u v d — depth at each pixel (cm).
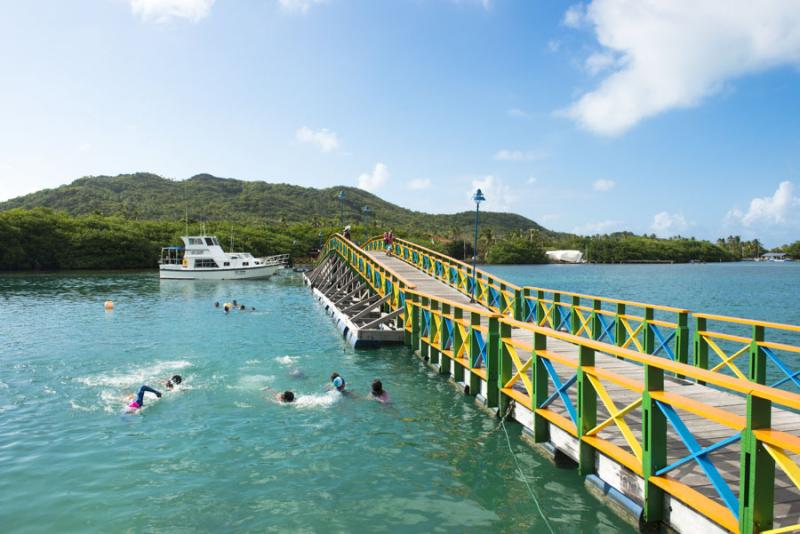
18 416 1007
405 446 830
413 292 1514
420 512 621
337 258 3741
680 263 18162
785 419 700
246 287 4709
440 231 19112
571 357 1110
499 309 1670
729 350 2003
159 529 590
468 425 921
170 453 816
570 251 16250
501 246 14825
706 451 446
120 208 15825
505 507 626
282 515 619
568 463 736
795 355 1839
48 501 659
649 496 527
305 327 2231
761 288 6094
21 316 2634
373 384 1113
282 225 12219
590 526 573
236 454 809
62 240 7250
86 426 948
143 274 6550
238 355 1591
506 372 913
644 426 530
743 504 402
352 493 674
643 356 537
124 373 1364
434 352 1380
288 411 1023
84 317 2595
